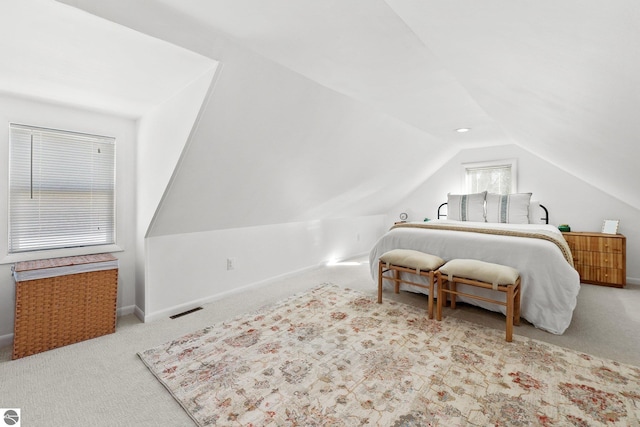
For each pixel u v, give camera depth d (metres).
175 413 1.44
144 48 1.56
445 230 3.12
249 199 2.94
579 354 1.92
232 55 1.67
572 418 1.37
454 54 1.31
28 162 2.28
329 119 2.59
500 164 4.59
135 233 2.79
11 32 1.39
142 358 1.92
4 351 2.06
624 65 0.68
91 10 1.24
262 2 1.24
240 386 1.63
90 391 1.61
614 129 1.20
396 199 5.55
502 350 1.99
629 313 2.63
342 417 1.39
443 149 4.50
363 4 1.27
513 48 0.92
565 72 0.90
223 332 2.29
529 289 2.37
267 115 2.19
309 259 4.26
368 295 3.15
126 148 2.77
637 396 1.52
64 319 2.12
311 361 1.87
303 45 1.62
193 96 1.92
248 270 3.38
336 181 3.62
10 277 2.19
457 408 1.44
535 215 4.09
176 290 2.76
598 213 3.84
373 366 1.81
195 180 2.33
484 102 2.21
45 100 2.26
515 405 1.46
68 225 2.49
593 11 0.53
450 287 2.73
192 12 1.30
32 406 1.49
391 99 2.50
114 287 2.33
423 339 2.15
